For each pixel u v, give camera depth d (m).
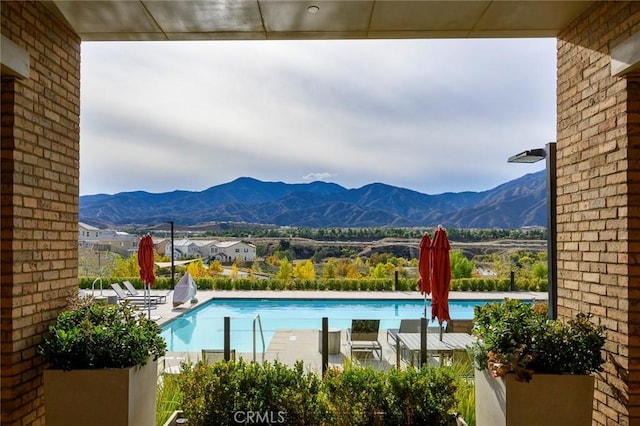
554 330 3.66
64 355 3.61
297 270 21.53
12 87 3.56
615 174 3.69
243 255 33.19
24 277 3.68
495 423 3.69
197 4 4.02
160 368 6.28
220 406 3.95
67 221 4.43
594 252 4.00
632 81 3.54
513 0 3.96
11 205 3.53
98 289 17.25
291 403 3.93
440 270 6.33
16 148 3.59
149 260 11.30
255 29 4.57
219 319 7.32
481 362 3.90
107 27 4.49
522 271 19.42
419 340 7.40
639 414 3.46
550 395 3.46
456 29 4.59
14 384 3.52
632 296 3.50
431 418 3.99
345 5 4.05
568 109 4.51
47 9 4.05
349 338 8.10
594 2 3.98
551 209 5.18
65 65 4.41
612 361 3.70
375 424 3.92
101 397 3.54
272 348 7.85
